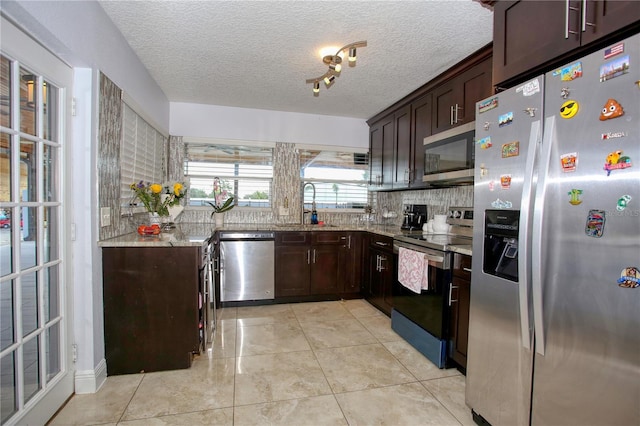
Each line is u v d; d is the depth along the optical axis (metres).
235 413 1.72
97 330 1.94
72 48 1.61
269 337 2.70
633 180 0.97
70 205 1.79
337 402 1.83
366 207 4.42
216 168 3.97
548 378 1.25
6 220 1.34
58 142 1.69
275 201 4.09
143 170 2.85
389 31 2.13
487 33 2.14
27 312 1.48
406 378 2.09
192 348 2.16
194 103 3.79
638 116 0.96
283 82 3.08
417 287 2.43
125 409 1.73
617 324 1.02
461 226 2.91
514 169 1.40
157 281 2.11
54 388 1.65
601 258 1.06
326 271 3.70
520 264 1.30
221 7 1.90
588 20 1.18
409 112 3.31
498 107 1.49
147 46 2.38
